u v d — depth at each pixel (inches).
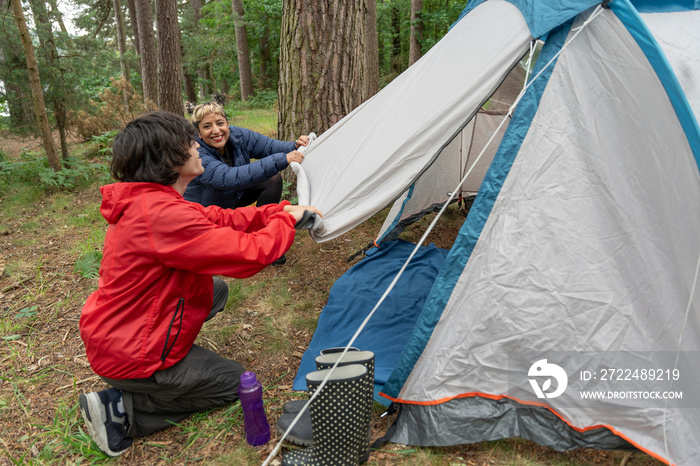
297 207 80.4
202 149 115.3
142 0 386.3
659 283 68.7
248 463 71.9
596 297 69.4
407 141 83.3
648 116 68.7
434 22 544.4
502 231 73.0
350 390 63.7
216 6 715.4
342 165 93.7
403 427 76.5
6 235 170.4
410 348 77.2
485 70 80.4
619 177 70.1
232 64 771.4
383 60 737.0
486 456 72.0
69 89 246.2
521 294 71.5
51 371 96.7
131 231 68.6
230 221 81.1
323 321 110.1
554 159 71.6
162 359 72.3
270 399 86.4
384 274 132.3
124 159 68.7
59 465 73.3
